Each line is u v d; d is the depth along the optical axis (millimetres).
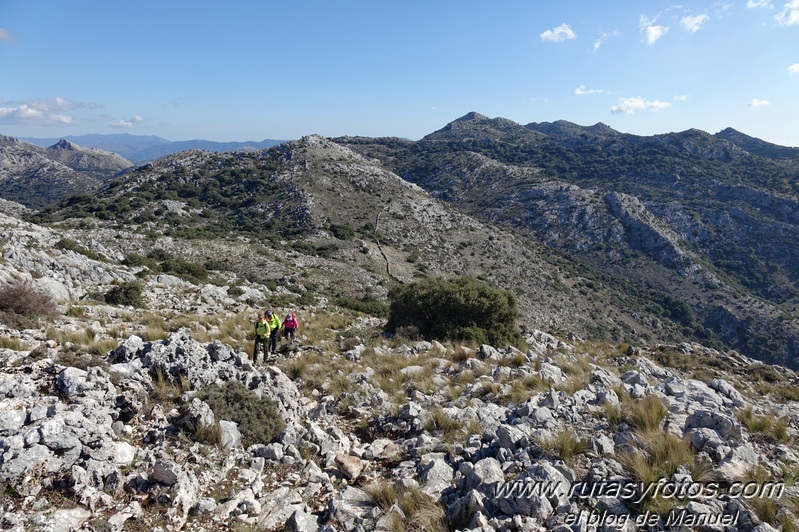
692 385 9734
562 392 8812
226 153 142750
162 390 7820
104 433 6160
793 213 127250
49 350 9227
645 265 118250
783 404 12141
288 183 116438
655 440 5934
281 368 12531
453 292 19875
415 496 5453
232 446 6969
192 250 66625
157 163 136250
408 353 15117
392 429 8719
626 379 10602
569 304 87938
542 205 149000
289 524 5141
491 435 7039
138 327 15516
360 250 84812
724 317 95438
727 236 128625
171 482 5480
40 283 18609
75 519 4633
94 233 67750
